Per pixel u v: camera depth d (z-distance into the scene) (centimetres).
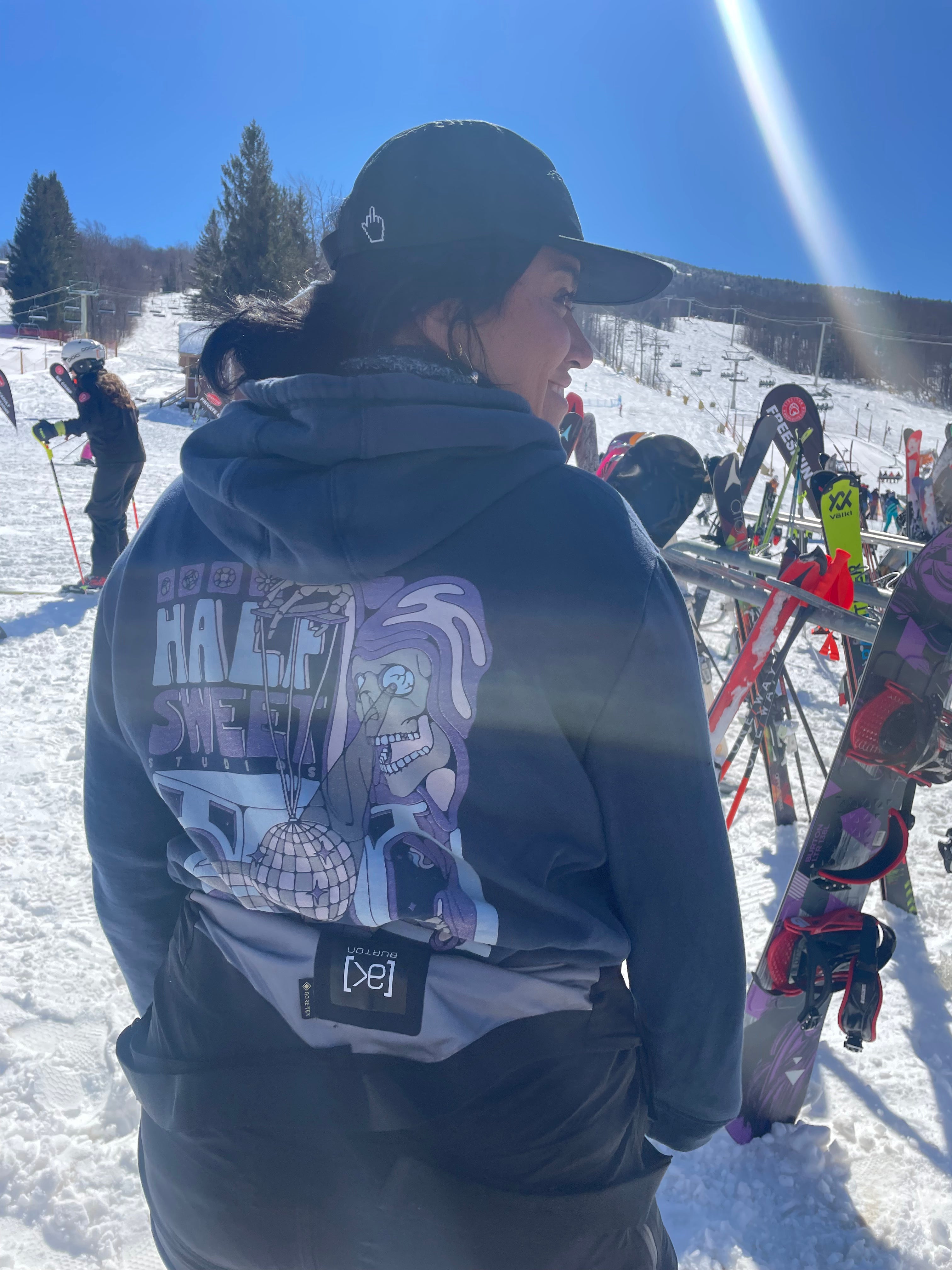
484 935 73
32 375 2698
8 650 543
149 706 85
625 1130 82
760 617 246
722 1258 158
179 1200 80
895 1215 165
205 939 82
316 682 77
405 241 83
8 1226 164
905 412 7938
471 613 74
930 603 173
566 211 88
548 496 77
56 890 281
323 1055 74
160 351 5612
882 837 179
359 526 74
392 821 75
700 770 81
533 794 75
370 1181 71
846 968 179
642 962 83
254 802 78
